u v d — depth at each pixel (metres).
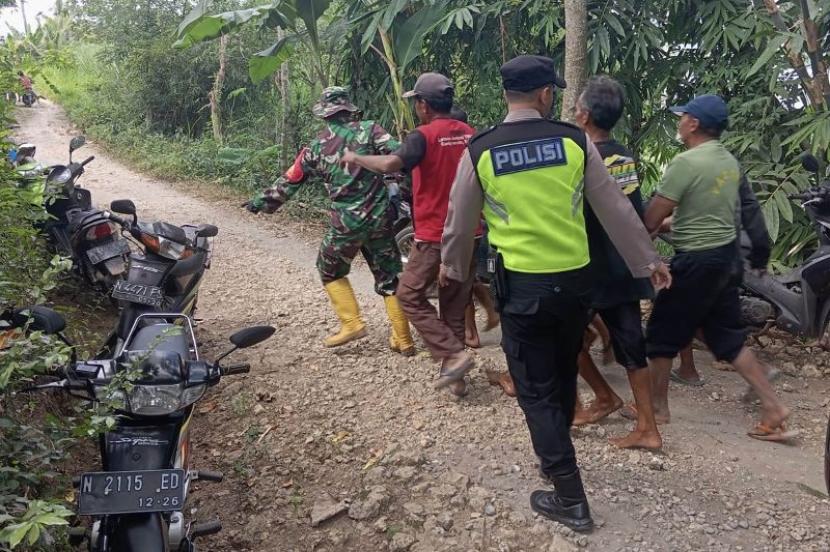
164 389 2.77
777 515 3.38
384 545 3.21
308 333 5.56
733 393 4.75
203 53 16.27
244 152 12.79
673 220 3.98
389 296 5.02
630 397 4.59
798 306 5.06
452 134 4.22
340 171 4.77
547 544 3.13
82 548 3.10
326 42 8.55
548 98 3.11
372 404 4.39
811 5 5.48
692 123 3.90
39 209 4.14
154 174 13.39
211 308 6.22
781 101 6.28
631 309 3.79
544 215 2.97
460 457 3.78
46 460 2.49
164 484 2.59
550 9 7.12
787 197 5.66
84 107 19.62
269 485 3.65
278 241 8.63
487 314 5.49
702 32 6.64
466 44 8.30
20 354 2.43
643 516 3.32
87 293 5.75
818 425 4.33
